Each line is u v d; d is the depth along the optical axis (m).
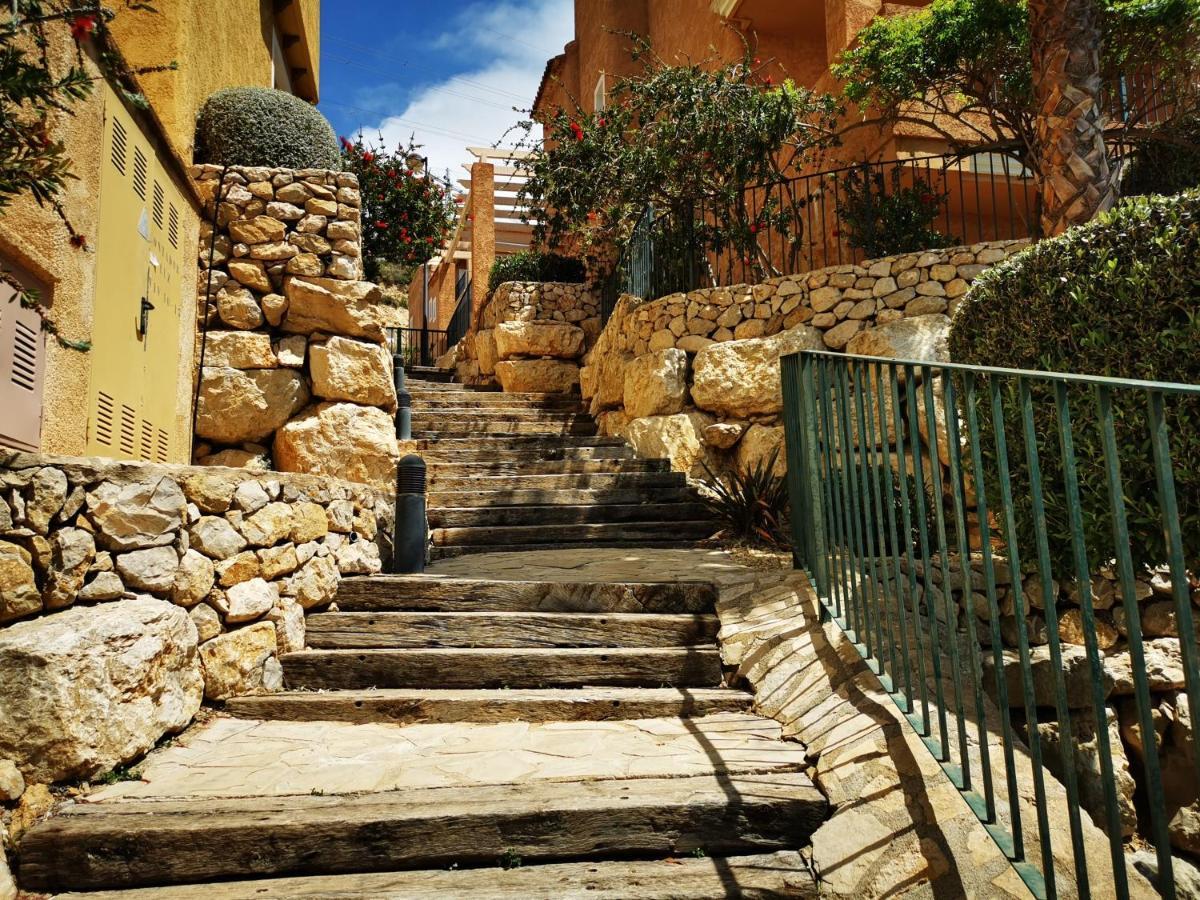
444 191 16.09
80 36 2.09
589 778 2.89
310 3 11.50
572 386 11.55
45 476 2.81
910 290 7.50
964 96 9.99
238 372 6.41
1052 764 3.56
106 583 3.00
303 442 6.41
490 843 2.58
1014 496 3.97
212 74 7.39
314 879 2.46
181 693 3.21
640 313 8.98
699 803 2.68
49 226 3.80
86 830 2.42
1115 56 8.59
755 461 7.52
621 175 10.02
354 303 6.80
